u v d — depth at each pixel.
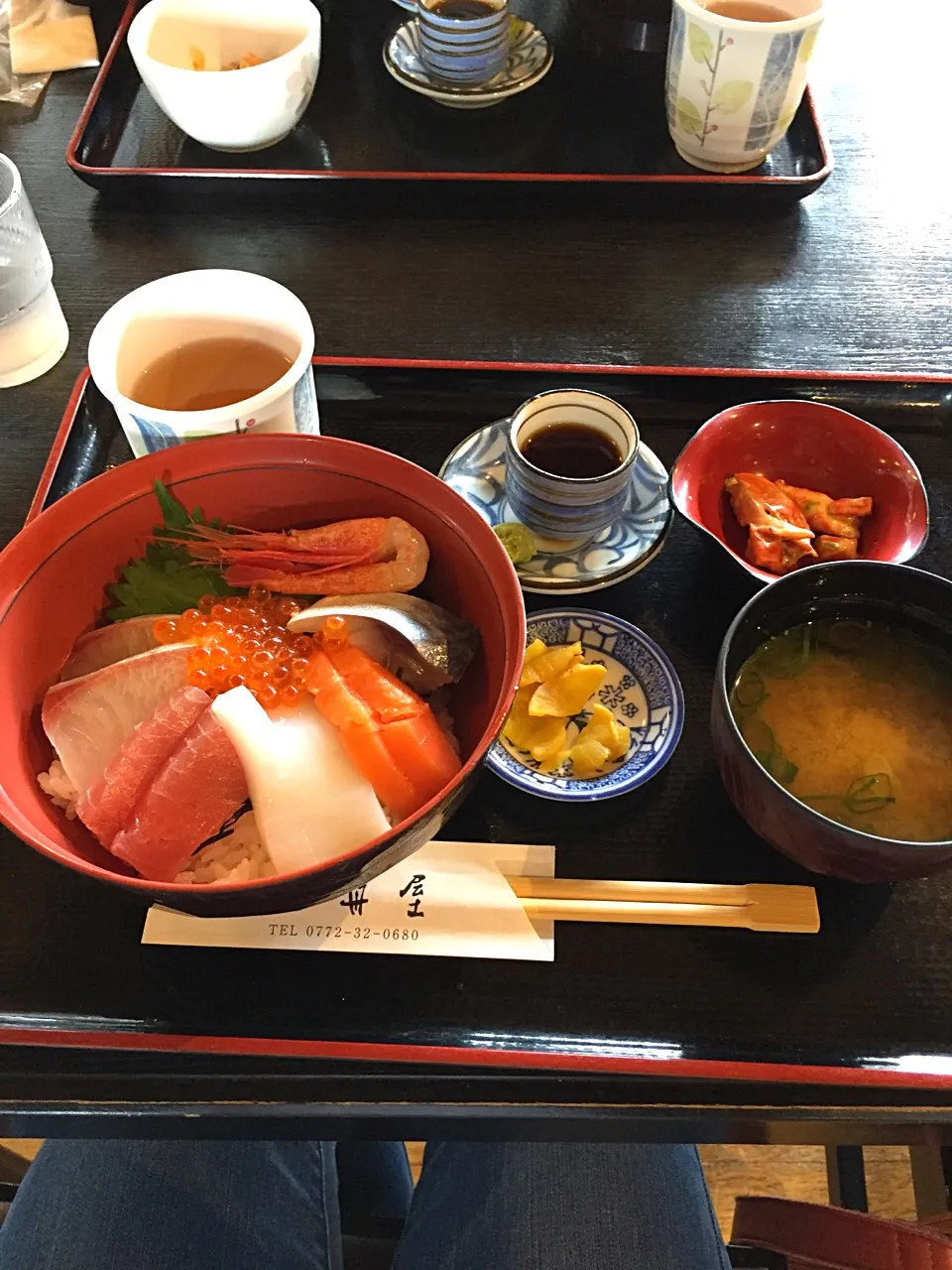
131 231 0.59
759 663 0.40
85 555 0.38
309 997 0.36
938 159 0.63
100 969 0.37
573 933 0.38
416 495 0.39
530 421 0.48
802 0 0.57
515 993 0.36
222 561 0.40
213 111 0.57
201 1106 0.35
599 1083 0.35
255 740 0.35
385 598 0.38
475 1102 0.35
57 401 0.52
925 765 0.39
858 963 0.37
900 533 0.45
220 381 0.43
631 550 0.47
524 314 0.56
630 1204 0.47
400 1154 0.60
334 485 0.40
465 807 0.40
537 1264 0.46
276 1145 0.51
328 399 0.52
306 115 0.64
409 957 0.37
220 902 0.31
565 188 0.59
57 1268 0.45
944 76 0.67
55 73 0.67
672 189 0.59
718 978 0.37
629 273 0.57
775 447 0.48
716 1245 0.47
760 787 0.35
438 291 0.57
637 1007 0.36
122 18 0.69
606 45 0.67
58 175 0.62
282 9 0.60
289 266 0.58
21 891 0.38
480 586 0.38
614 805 0.40
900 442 0.51
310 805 0.34
